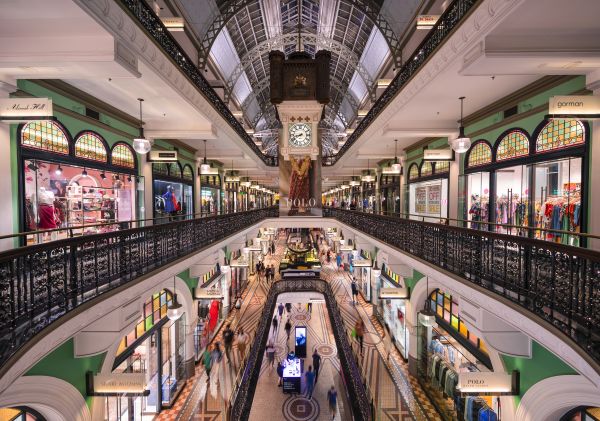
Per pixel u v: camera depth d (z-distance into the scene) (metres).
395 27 14.35
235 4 13.94
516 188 6.99
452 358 7.73
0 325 2.80
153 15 5.76
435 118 8.95
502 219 7.46
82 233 7.04
